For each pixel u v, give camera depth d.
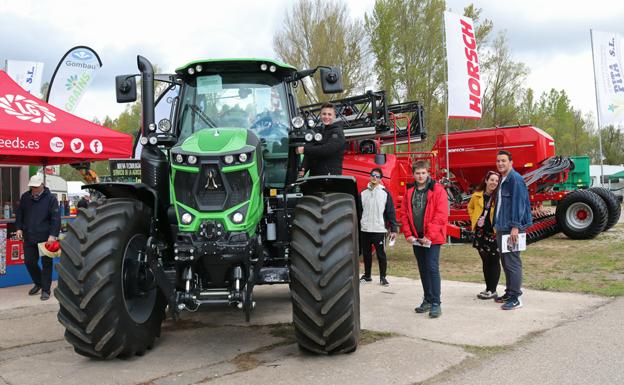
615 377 3.83
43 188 7.67
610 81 17.05
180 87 5.43
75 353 4.75
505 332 5.10
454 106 12.21
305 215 4.41
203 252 4.20
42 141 7.05
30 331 5.63
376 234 8.02
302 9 27.38
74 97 11.55
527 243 13.25
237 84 5.33
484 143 14.54
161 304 4.97
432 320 5.66
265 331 5.38
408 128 12.28
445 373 3.98
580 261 9.84
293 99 5.47
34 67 13.97
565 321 5.45
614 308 5.92
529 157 14.06
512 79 32.59
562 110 52.22
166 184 5.14
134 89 5.32
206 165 4.27
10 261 8.65
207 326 5.64
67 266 4.27
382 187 8.09
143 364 4.36
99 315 4.17
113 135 7.85
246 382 3.85
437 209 5.85
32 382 3.96
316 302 4.16
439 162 15.20
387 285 7.96
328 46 26.64
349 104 11.73
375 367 4.12
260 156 4.55
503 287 7.58
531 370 4.01
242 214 4.25
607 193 13.49
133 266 4.54
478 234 6.70
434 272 5.83
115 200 4.65
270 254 5.03
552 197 13.78
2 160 8.40
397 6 29.09
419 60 29.25
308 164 5.64
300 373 4.02
